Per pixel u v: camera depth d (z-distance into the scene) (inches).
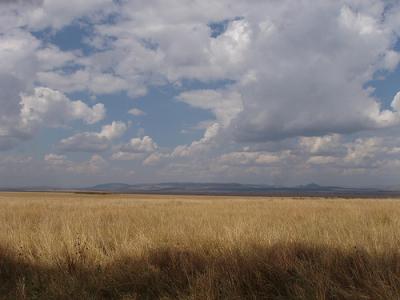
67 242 364.8
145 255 331.3
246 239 355.6
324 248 323.3
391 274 246.4
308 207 1015.0
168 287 268.8
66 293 263.1
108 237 423.2
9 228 512.4
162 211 890.1
